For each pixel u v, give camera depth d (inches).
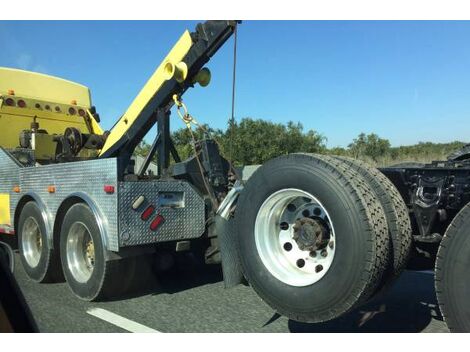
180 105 223.6
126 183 191.9
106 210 194.7
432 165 170.2
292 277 135.7
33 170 246.5
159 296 209.2
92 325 171.3
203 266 252.2
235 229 150.9
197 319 177.2
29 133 299.0
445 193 142.2
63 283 240.1
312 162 131.4
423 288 216.1
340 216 121.7
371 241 118.0
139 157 332.8
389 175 151.6
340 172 125.6
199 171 220.2
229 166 223.1
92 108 358.9
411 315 177.5
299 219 139.9
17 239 260.2
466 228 115.3
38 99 332.5
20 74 331.6
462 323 113.9
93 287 199.9
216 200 214.5
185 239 210.8
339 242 122.0
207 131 226.2
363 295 120.0
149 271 210.5
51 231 229.1
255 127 700.7
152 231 198.4
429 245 149.6
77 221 209.2
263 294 140.6
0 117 313.3
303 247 137.1
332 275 123.0
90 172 203.8
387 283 133.3
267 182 141.2
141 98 237.9
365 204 120.7
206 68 226.1
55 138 289.3
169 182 205.3
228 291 216.2
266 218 144.1
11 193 267.7
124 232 190.4
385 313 179.9
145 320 176.7
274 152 675.4
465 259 114.0
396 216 129.6
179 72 216.7
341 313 122.1
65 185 219.9
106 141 261.7
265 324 170.4
